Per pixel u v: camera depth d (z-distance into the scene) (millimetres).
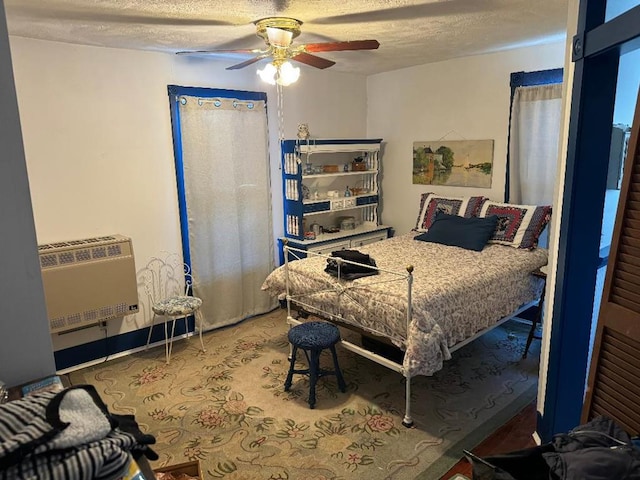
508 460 1335
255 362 3406
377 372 3209
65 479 782
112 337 3547
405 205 4934
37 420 858
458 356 3420
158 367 3363
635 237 1465
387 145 4996
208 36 3002
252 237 4230
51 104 3092
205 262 3936
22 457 771
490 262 3260
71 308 3098
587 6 1771
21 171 1212
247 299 4277
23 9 2338
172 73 3607
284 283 3348
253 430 2568
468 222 3846
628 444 1333
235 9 2402
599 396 1651
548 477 1318
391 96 4848
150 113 3535
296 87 4441
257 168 4176
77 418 877
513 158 3881
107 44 3189
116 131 3393
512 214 3744
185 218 3805
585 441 1350
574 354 2104
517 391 2920
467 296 2799
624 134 2469
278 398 2898
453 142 4379
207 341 3812
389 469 2236
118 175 3443
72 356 3367
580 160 1899
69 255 3070
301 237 4391
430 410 2727
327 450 2385
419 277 2904
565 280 2018
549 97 3629
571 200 1941
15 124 1187
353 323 2875
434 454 2338
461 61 4184
